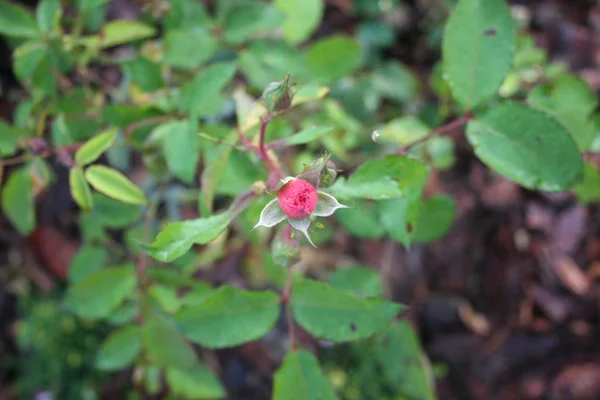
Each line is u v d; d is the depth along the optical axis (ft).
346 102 1.88
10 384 1.83
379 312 0.96
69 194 1.90
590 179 1.25
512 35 0.97
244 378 1.86
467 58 0.98
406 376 1.31
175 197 1.77
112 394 1.80
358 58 1.36
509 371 1.88
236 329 0.97
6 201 1.20
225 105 1.68
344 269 1.36
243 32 1.31
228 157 1.01
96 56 1.32
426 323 1.94
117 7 1.89
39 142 1.10
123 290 1.21
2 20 1.19
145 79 1.27
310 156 1.57
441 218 1.32
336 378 1.71
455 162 1.99
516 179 0.97
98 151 1.02
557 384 1.84
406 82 1.97
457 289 1.94
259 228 1.52
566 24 2.10
